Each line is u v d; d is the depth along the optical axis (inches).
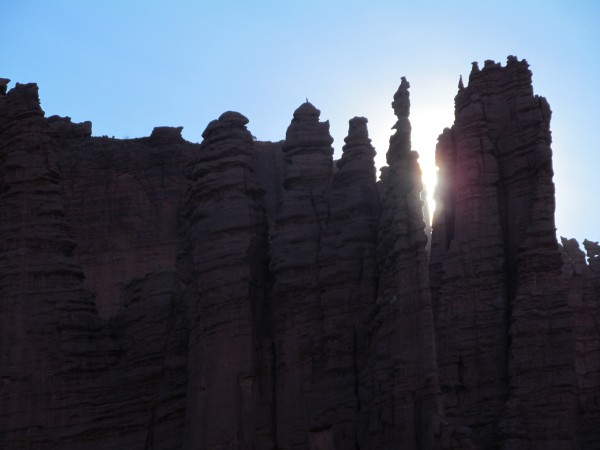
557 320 2733.8
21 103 3105.3
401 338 2596.0
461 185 2920.8
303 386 2748.5
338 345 2755.9
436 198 3009.4
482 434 2743.6
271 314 2829.7
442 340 2837.1
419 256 2618.1
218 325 2773.1
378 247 2763.3
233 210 2847.0
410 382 2556.6
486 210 2886.3
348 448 2674.7
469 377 2797.7
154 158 4042.8
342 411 2704.2
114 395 2918.3
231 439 2699.3
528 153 2878.9
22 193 3019.2
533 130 2886.3
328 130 2979.8
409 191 2682.1
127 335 2992.1
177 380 2908.5
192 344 2824.8
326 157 2950.3
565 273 3189.0
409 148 2736.2
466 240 2878.9
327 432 2642.7
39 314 2918.3
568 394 2691.9
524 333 2738.7
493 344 2800.2
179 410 2883.9
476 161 2918.3
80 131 4175.7
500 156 2920.8
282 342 2785.4
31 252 2967.5
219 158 2901.1
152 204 3976.4
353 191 2864.2
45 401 2866.6
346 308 2775.6
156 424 2901.1
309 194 2906.0
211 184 2886.3
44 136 3080.7
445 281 2871.6
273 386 2778.1
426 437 2500.0
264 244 2876.5
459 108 3009.4
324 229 2859.3
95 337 2957.7
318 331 2780.5
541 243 2785.4
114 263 3907.5
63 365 2898.6
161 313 2994.6
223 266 2802.7
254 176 2935.5
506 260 2856.8
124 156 4045.3
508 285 2842.0
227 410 2719.0
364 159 2910.9
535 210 2812.5
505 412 2711.6
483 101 2962.6
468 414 2780.5
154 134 4104.3
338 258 2805.1
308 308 2795.3
